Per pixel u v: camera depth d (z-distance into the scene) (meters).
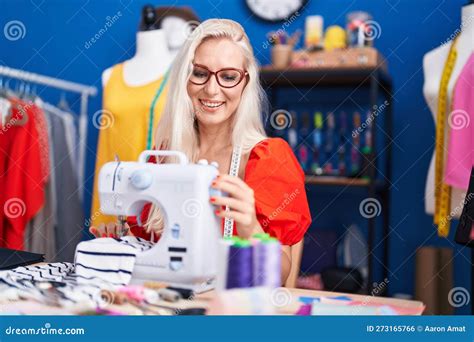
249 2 3.50
